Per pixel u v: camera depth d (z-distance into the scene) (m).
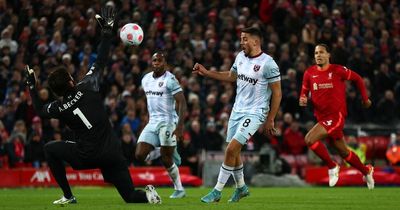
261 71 34.91
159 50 42.69
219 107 71.31
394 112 78.50
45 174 62.91
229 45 77.94
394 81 80.31
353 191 53.72
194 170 66.69
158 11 80.19
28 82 31.97
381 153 75.38
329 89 43.44
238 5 87.38
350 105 77.56
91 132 31.08
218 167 65.44
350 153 44.22
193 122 67.62
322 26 84.50
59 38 72.31
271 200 40.12
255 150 69.12
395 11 89.75
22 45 71.69
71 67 68.81
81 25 75.62
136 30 36.12
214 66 75.38
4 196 45.88
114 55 73.12
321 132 43.19
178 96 42.03
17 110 65.62
